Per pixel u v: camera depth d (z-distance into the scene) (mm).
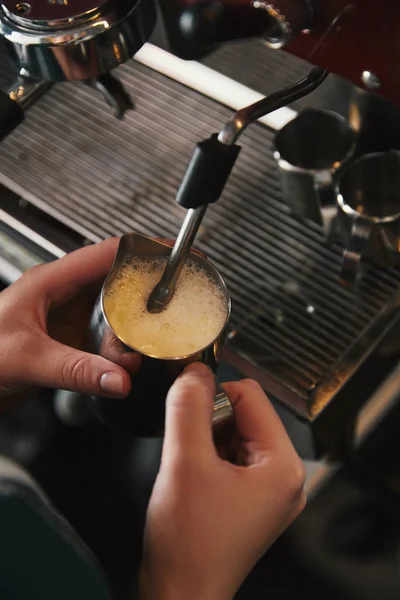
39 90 642
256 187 749
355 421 773
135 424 541
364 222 642
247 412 525
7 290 597
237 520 482
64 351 549
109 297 518
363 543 782
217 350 514
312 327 686
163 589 477
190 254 532
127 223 739
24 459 822
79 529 799
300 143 713
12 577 419
